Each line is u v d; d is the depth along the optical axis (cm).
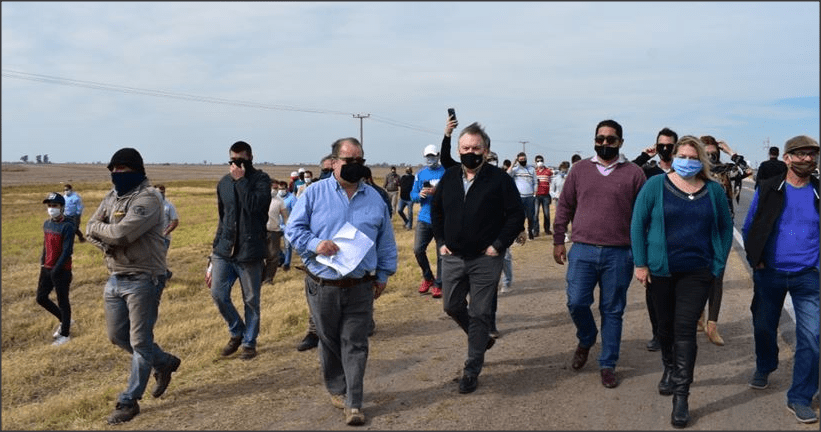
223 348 625
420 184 809
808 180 417
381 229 447
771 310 438
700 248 414
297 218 428
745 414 416
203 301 988
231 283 608
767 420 405
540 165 1507
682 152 415
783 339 580
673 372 412
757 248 427
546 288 877
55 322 905
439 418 429
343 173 421
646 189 432
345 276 420
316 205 431
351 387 428
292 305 834
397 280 953
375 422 427
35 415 497
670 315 438
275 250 1038
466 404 453
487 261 463
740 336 595
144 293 459
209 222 2681
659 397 452
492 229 462
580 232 482
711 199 417
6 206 4116
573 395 462
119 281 460
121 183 453
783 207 417
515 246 1318
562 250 512
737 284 838
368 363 562
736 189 671
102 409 492
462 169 479
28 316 962
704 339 593
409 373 529
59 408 502
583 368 523
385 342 630
